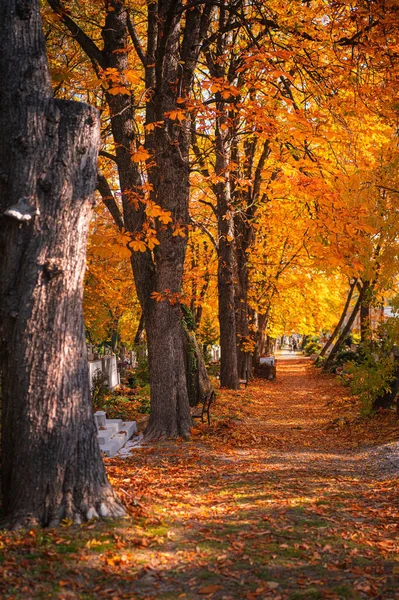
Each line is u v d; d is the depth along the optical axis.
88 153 6.53
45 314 6.23
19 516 6.01
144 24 18.23
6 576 4.89
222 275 25.09
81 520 6.12
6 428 6.27
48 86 6.45
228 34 18.83
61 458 6.22
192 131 12.39
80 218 6.45
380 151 13.14
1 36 6.32
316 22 12.70
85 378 6.51
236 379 25.86
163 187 13.16
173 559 5.54
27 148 6.22
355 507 7.70
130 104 13.03
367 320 23.59
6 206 6.23
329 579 5.17
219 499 8.04
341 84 11.96
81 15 14.84
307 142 11.81
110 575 5.10
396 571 5.36
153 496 7.86
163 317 13.46
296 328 49.72
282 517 7.08
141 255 13.50
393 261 13.08
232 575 5.19
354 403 21.17
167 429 13.38
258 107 10.56
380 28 10.14
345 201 11.10
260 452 12.36
